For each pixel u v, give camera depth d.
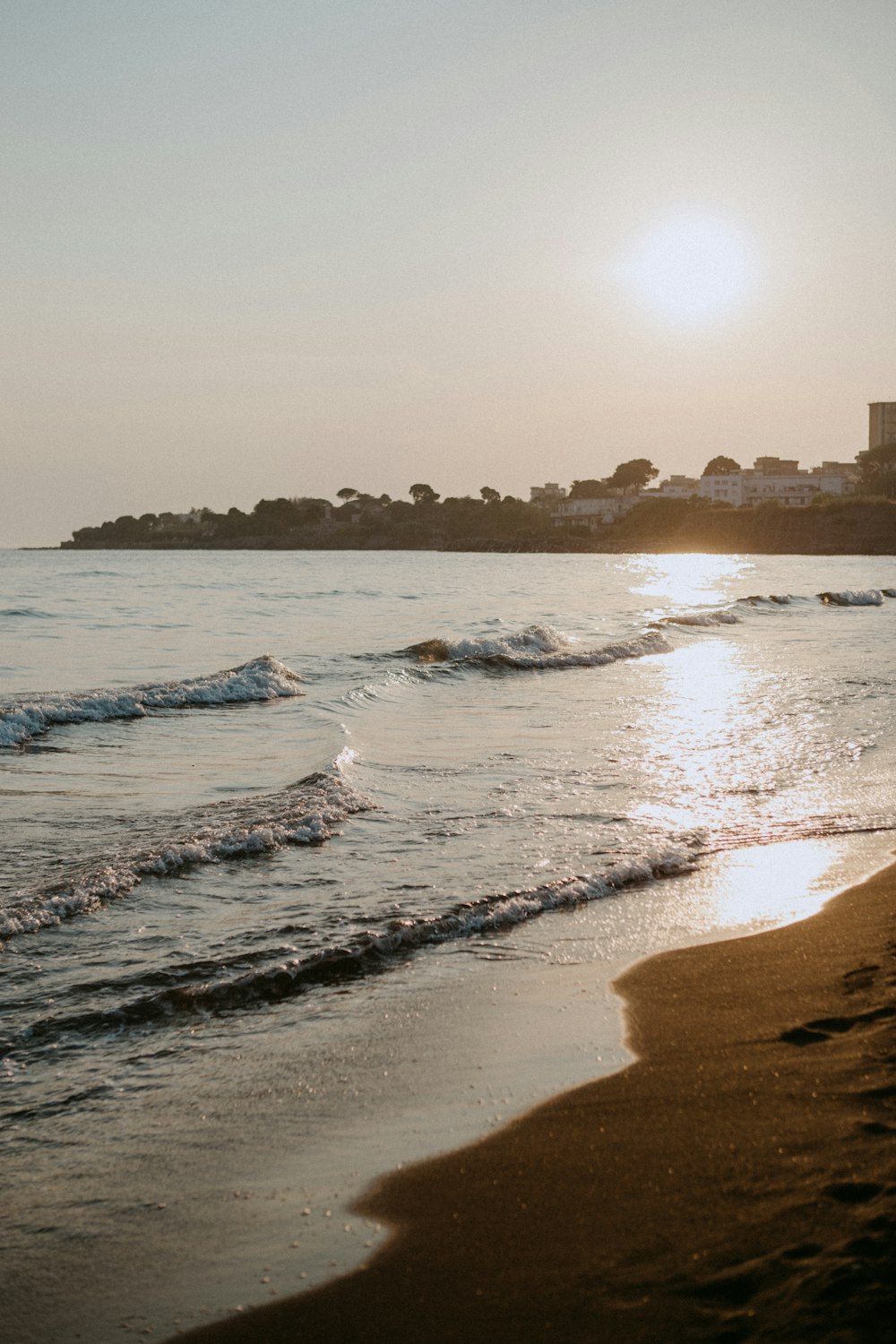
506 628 27.55
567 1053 4.43
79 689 16.84
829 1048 4.27
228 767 10.77
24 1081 4.35
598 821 8.52
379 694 15.99
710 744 11.89
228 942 5.81
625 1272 2.84
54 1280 3.05
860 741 12.02
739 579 59.97
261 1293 2.93
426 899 6.54
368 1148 3.71
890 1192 3.06
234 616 31.06
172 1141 3.85
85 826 8.18
